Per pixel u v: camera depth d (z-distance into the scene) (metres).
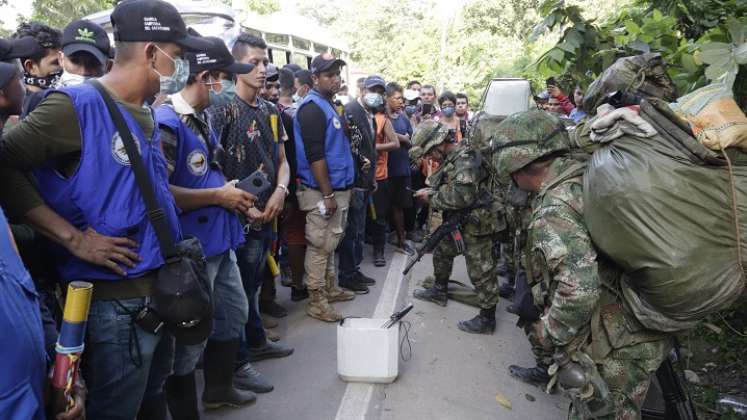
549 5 3.39
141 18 1.65
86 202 1.57
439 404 2.88
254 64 3.01
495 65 15.66
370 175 4.65
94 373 1.70
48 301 1.79
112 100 1.62
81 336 1.38
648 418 2.47
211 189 2.31
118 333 1.68
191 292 1.68
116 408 1.75
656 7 3.55
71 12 11.03
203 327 1.79
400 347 3.56
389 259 5.60
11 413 1.15
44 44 2.63
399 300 4.42
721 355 3.38
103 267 1.63
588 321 1.85
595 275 1.73
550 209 1.80
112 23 1.70
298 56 10.66
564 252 1.73
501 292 4.61
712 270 1.59
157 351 1.96
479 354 3.50
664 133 1.66
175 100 2.34
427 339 3.70
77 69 2.63
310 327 3.79
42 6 10.76
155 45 1.69
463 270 5.42
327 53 3.68
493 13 24.97
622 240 1.65
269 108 3.28
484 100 4.78
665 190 1.59
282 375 3.13
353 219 4.43
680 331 1.79
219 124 2.94
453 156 3.67
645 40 3.21
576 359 1.83
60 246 1.65
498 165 2.00
